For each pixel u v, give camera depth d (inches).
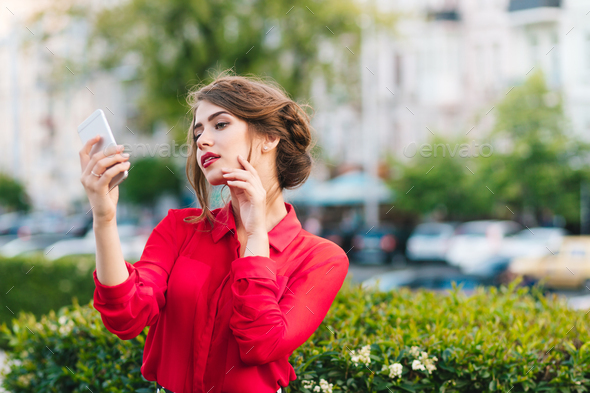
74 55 556.7
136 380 86.1
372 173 834.2
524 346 80.9
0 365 135.5
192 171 63.5
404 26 663.1
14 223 1093.8
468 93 933.8
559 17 879.1
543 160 709.9
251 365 52.8
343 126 900.0
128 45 529.0
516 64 914.7
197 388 54.5
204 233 59.7
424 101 943.7
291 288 56.2
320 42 541.0
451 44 940.6
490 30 927.0
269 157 59.9
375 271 654.5
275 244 58.1
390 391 76.9
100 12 524.1
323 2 522.6
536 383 81.4
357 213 874.8
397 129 949.8
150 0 502.9
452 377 78.7
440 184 767.1
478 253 665.6
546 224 791.7
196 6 486.3
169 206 1011.9
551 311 104.9
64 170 1109.7
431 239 723.4
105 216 50.6
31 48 547.8
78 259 257.1
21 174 1140.5
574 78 870.4
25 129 1113.4
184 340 55.8
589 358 80.6
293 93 514.6
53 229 1028.5
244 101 57.3
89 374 89.4
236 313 52.0
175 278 57.1
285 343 52.4
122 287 50.9
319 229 777.6
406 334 83.6
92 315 101.3
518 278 114.7
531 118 713.0
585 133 839.1
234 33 508.1
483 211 778.8
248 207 55.5
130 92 609.9
